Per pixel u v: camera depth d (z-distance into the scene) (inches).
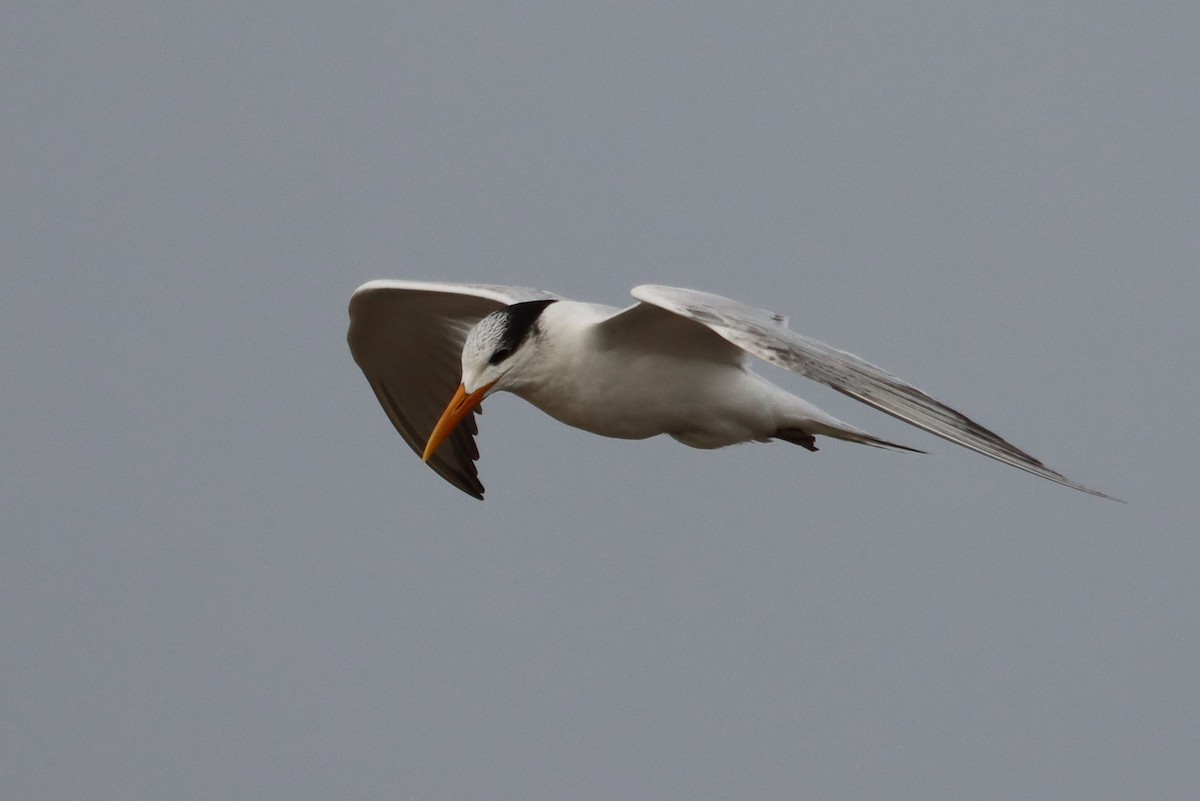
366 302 571.8
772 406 500.4
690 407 493.0
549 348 484.7
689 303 421.7
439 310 579.5
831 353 412.8
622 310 461.7
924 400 395.9
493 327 492.1
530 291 547.2
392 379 615.5
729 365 494.6
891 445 499.2
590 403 488.1
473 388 487.2
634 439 505.0
